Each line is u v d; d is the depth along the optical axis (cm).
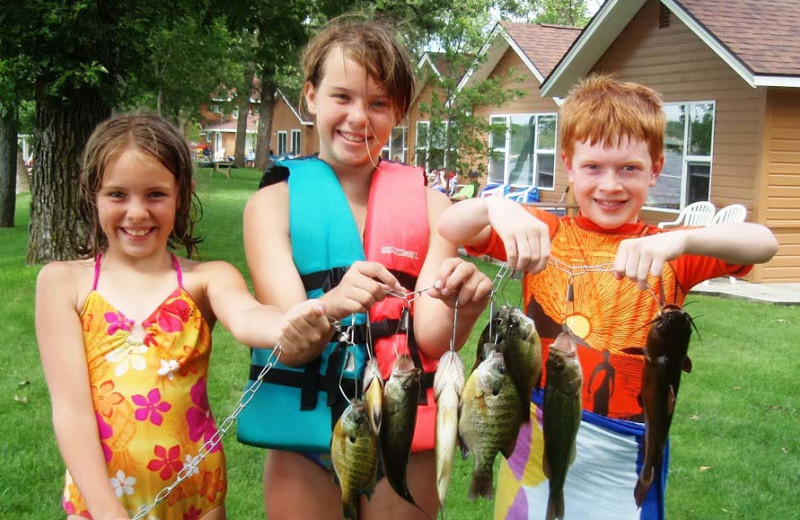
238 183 3481
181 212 289
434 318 263
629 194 277
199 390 274
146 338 266
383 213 275
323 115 276
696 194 1399
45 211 1173
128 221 266
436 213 286
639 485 246
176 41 2466
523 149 1969
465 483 471
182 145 281
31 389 615
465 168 1705
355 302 235
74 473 250
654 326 238
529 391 235
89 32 1023
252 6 1184
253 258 273
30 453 495
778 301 1095
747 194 1281
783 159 1255
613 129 270
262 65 1321
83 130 1165
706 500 457
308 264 269
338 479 240
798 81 1177
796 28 1312
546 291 283
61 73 1034
